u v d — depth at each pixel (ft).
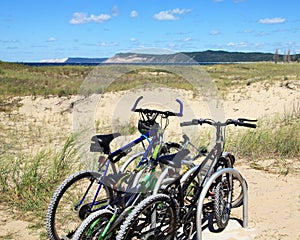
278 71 106.32
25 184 16.63
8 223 14.07
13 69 94.94
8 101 45.44
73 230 13.25
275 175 19.01
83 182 16.26
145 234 11.51
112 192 12.11
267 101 47.24
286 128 26.73
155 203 10.95
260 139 23.62
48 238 12.78
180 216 12.25
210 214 14.52
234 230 13.67
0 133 29.71
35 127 32.22
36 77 79.41
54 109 42.34
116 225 10.89
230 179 13.91
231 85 62.54
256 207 15.46
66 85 65.31
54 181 17.37
